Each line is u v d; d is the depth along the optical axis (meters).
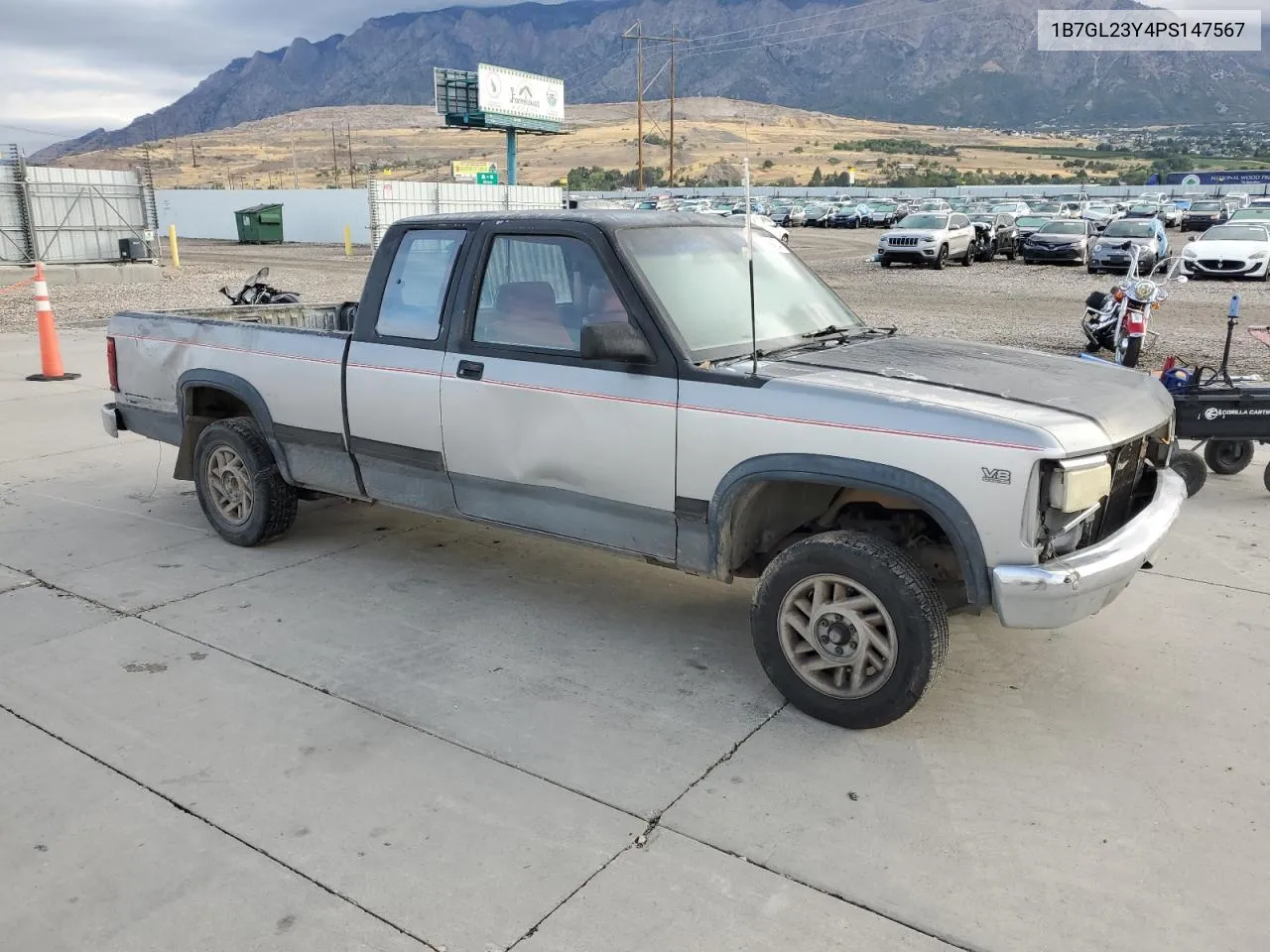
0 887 2.84
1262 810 3.19
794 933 2.65
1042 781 3.36
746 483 3.73
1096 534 3.83
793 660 3.79
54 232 25.41
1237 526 6.09
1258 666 4.21
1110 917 2.70
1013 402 3.55
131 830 3.10
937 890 2.82
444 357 4.53
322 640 4.50
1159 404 3.98
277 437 5.34
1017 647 4.42
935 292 21.20
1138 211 45.59
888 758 3.51
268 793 3.29
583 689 4.03
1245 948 2.59
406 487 4.91
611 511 4.18
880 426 3.46
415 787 3.33
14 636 4.52
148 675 4.14
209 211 52.09
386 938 2.64
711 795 3.28
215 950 2.60
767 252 4.79
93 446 8.15
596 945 2.61
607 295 4.05
